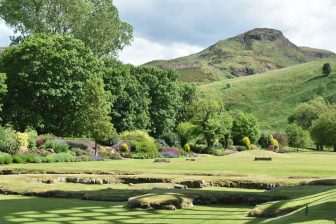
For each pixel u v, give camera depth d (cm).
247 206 1530
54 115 4997
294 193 1628
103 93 4475
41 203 1550
